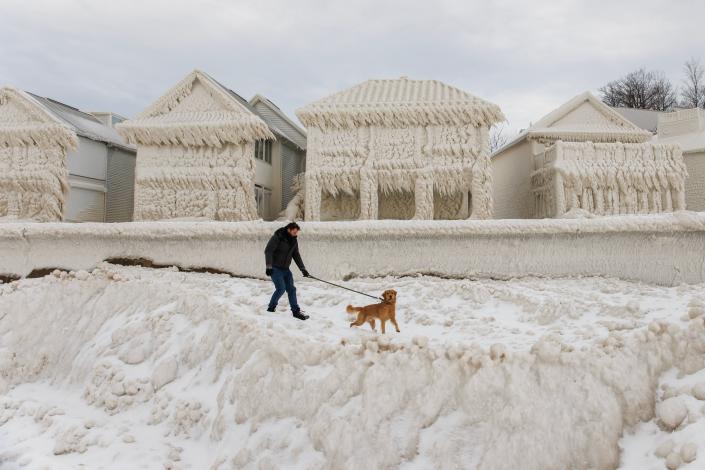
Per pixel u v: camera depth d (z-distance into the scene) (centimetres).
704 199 1942
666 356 470
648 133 1850
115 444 540
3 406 677
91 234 1155
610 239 1012
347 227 1071
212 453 504
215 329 677
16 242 1180
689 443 366
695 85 4456
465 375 459
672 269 980
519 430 414
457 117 1542
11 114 1714
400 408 455
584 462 401
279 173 2052
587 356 456
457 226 1043
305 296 917
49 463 507
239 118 1634
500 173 2328
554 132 1877
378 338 512
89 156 1888
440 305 849
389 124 1570
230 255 1128
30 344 878
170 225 1139
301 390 491
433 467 412
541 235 1030
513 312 788
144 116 1705
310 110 1567
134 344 734
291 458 446
